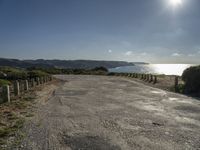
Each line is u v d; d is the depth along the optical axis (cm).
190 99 1435
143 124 844
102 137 700
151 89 2041
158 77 3381
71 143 650
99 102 1338
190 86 1789
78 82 2920
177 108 1143
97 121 891
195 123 859
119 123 859
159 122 870
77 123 864
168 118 934
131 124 845
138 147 617
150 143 647
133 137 698
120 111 1077
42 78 2534
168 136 707
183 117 952
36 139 685
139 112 1052
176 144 639
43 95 1648
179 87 1927
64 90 1983
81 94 1709
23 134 729
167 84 2386
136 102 1329
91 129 785
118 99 1448
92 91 1900
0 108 1130
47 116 981
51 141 668
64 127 812
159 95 1628
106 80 3303
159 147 617
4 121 890
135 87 2231
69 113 1041
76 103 1309
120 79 3538
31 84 2142
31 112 1062
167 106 1198
